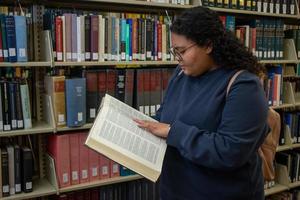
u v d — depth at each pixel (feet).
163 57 7.55
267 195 9.85
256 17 9.41
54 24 6.37
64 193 7.07
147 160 3.82
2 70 6.79
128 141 3.91
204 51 3.72
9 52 6.01
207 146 3.58
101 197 7.43
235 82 3.63
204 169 3.91
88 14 7.05
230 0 8.20
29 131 6.34
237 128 3.52
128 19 7.07
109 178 7.27
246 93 3.55
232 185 3.90
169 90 4.47
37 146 7.29
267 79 9.03
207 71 3.95
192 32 3.58
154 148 3.96
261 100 3.60
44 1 6.82
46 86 6.86
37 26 6.73
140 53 7.26
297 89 10.55
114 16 7.27
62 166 6.72
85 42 6.68
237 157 3.52
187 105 4.00
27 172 6.47
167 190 4.27
